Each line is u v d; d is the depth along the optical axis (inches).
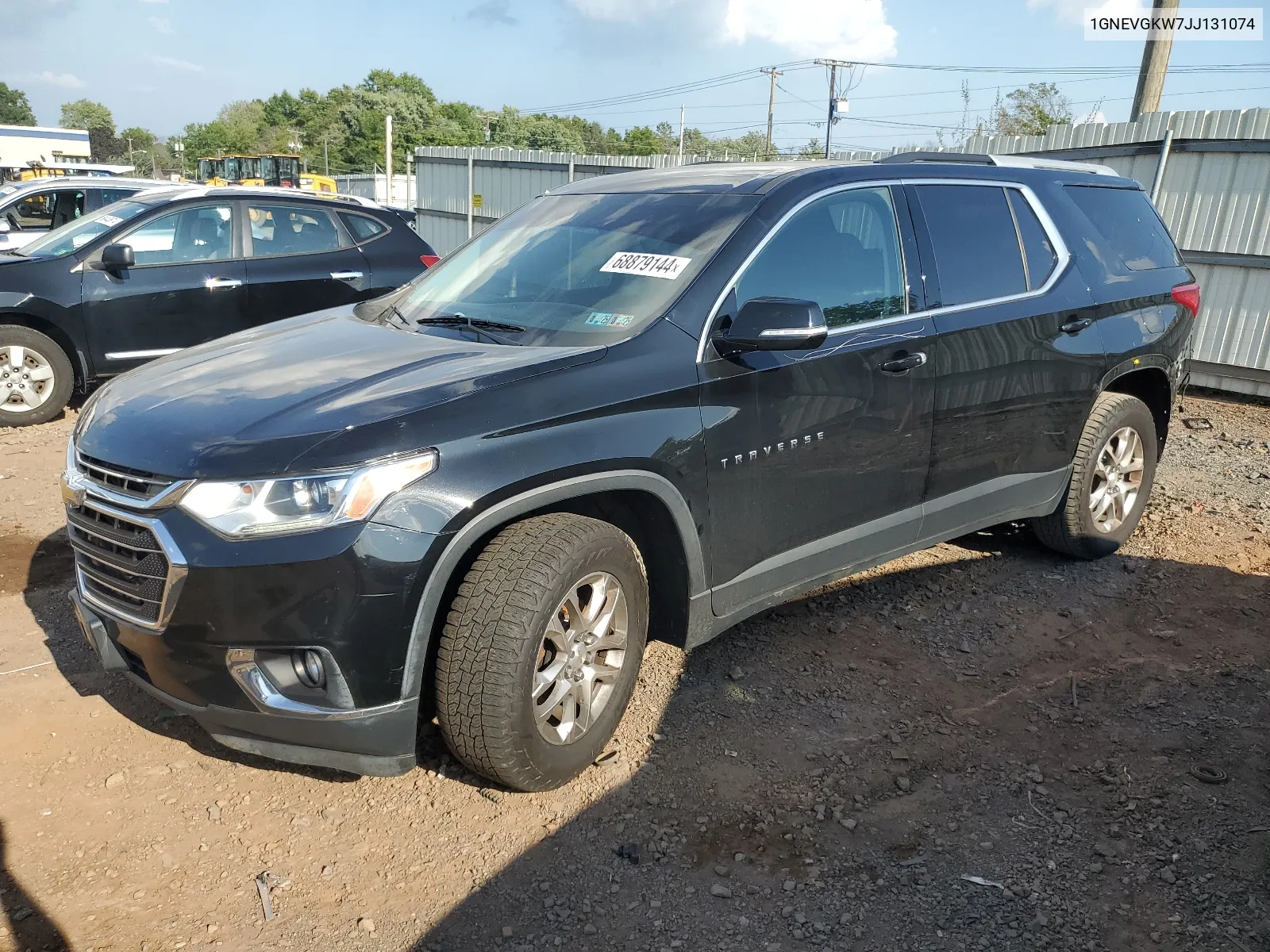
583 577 110.8
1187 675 148.9
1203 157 366.0
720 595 130.2
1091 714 137.6
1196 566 192.7
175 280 294.0
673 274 130.1
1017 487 170.9
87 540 113.3
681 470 119.6
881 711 137.2
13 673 141.0
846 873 104.7
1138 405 189.2
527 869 104.3
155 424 108.8
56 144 2105.1
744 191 140.8
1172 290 193.8
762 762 124.1
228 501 98.7
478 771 112.0
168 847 106.7
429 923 96.5
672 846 108.5
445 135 4446.4
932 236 154.5
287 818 112.2
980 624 165.5
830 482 139.2
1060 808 116.1
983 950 94.1
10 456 252.1
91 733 127.1
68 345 285.3
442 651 105.9
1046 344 166.6
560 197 167.3
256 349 132.8
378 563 98.3
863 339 140.2
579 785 118.7
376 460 99.0
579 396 112.5
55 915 96.2
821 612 167.8
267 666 100.7
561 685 112.7
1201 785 120.6
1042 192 175.5
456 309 142.4
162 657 102.9
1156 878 104.1
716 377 123.8
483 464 104.0
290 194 319.3
